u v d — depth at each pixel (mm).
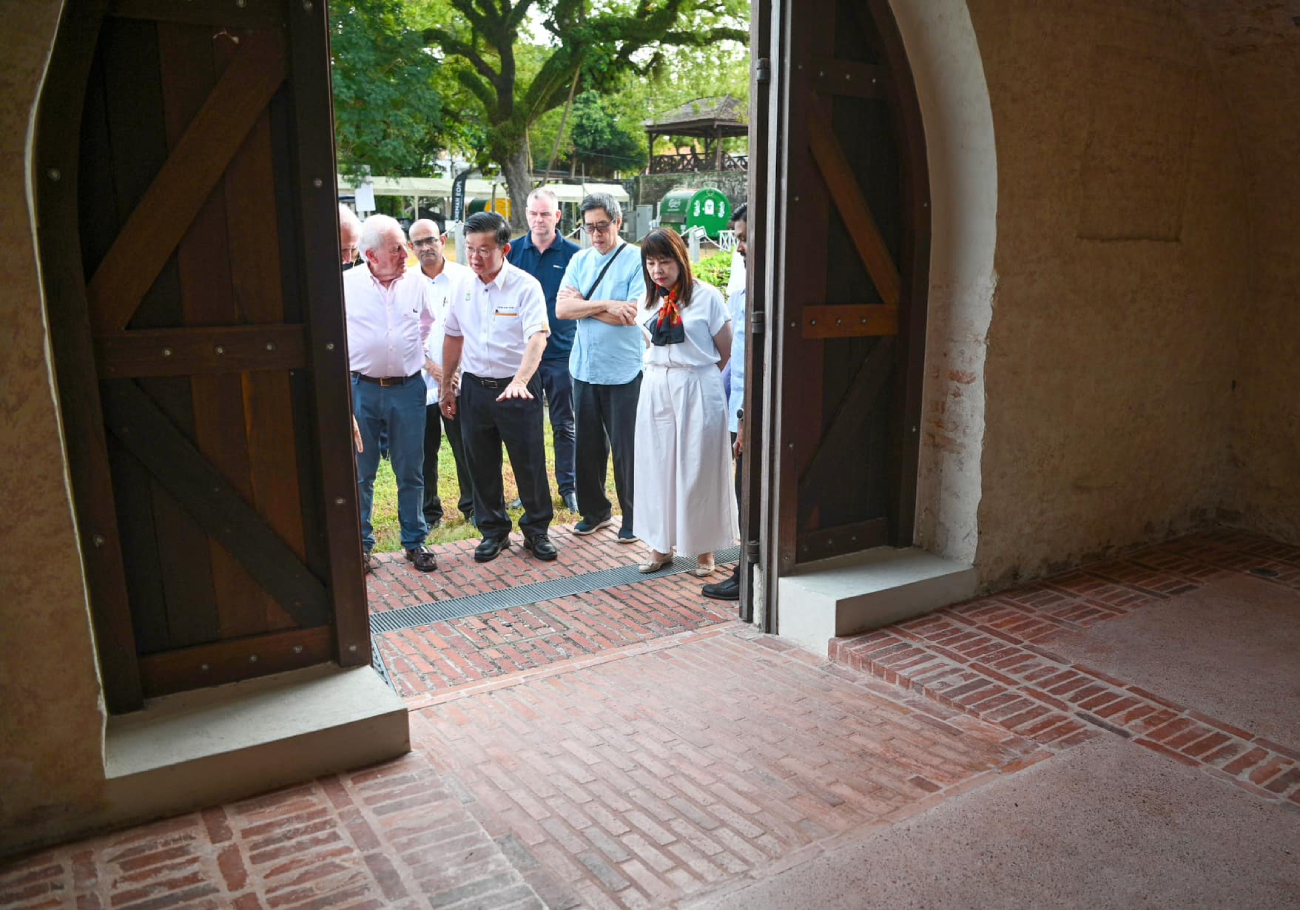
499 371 5355
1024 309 4188
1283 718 3258
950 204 4156
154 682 2979
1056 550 4660
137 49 2645
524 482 5535
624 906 2367
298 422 3066
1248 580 4598
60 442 2406
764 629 4281
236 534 3014
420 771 2906
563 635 4500
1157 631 3992
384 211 25781
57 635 2461
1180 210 4770
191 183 2750
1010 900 2350
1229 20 4422
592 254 5629
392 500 7207
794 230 3904
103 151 2650
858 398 4305
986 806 2756
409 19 20281
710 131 30922
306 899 2301
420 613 4809
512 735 3355
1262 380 5199
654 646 4160
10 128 2230
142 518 2877
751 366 4195
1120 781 2875
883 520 4559
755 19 3867
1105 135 4309
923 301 4305
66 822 2547
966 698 3430
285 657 3170
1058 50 4027
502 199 22453
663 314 4883
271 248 2924
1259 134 4812
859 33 4000
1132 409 4797
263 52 2787
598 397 5758
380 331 5160
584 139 33281
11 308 2311
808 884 2424
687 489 5012
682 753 3180
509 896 2314
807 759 3105
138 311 2766
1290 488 5141
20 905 2287
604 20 22984
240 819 2648
